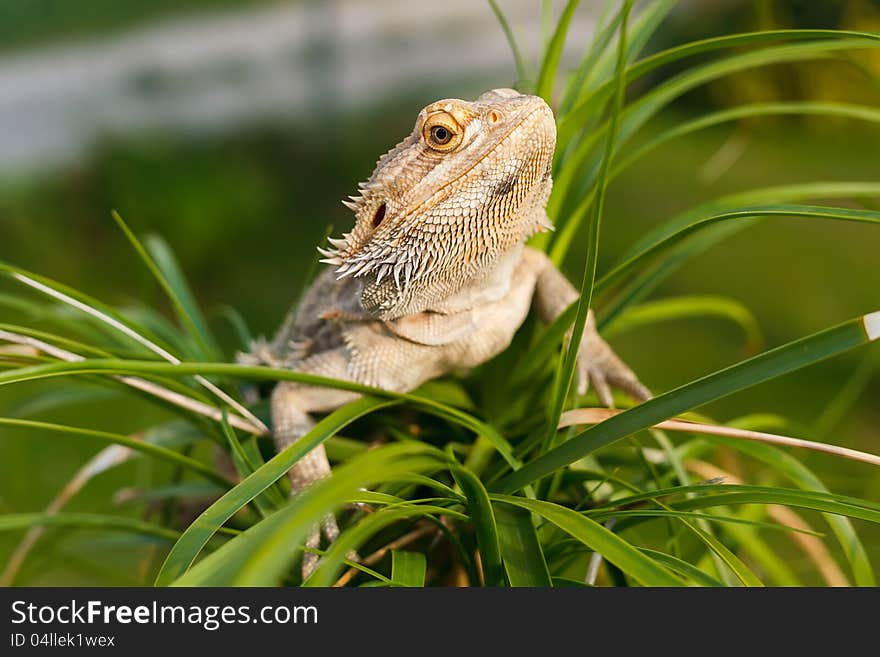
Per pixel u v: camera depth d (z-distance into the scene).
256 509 0.58
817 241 1.56
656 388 1.14
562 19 0.57
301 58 2.45
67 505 0.92
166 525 0.64
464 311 0.57
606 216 1.66
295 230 1.81
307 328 0.60
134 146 1.98
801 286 1.39
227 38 2.56
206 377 0.58
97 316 0.56
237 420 0.57
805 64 1.74
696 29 2.00
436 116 0.54
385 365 0.57
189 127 2.14
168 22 2.68
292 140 2.12
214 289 1.57
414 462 0.51
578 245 1.53
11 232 1.76
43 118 2.18
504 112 0.54
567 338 0.57
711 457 0.67
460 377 0.59
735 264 1.50
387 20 2.69
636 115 0.60
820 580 0.67
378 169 0.55
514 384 0.58
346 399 0.57
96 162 1.94
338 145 2.13
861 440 1.02
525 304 0.57
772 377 0.51
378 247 0.55
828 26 1.40
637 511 0.52
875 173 1.61
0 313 1.33
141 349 0.59
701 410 1.12
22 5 2.59
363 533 0.50
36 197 1.86
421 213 0.54
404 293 0.56
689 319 1.38
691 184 1.72
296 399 0.57
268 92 2.34
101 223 1.81
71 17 2.61
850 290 1.36
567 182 0.58
